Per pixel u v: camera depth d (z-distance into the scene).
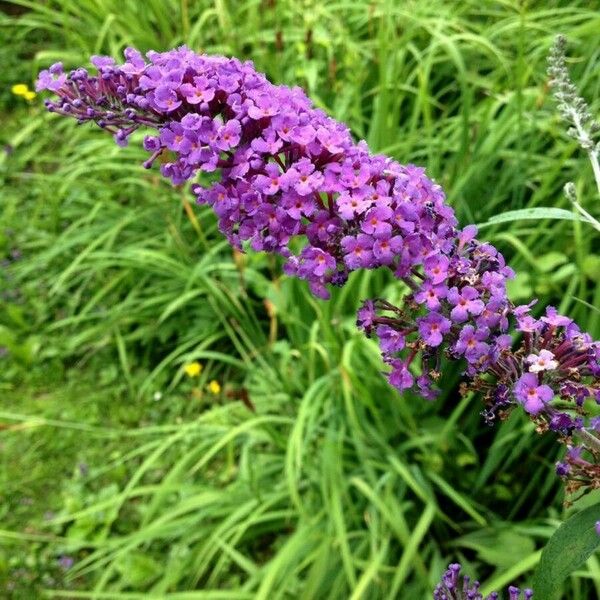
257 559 0.68
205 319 0.82
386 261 0.25
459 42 0.87
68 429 0.81
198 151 0.25
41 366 0.87
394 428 0.67
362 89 0.89
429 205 0.26
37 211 0.98
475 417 0.67
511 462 0.66
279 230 0.26
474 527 0.64
